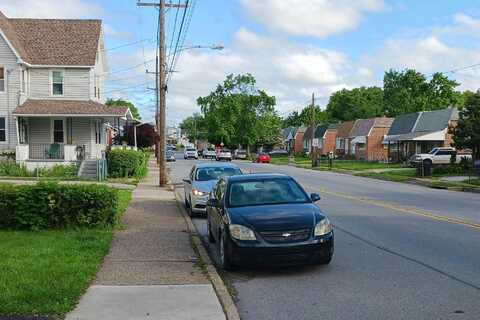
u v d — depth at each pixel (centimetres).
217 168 1836
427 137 5306
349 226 1416
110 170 3294
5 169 3167
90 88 3669
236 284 841
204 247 1112
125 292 741
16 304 652
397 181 3494
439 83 10175
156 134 6050
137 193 2398
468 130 3869
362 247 1116
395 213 1697
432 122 5647
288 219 908
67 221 1273
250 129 9581
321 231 906
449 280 830
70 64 3622
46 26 3912
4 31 3475
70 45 3766
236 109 9519
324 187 2900
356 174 4166
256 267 930
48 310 639
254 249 877
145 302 695
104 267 903
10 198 1244
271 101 9694
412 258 999
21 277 777
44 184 1267
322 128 9462
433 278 845
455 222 1469
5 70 3459
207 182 1730
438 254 1032
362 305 708
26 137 3550
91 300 699
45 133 3588
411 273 881
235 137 9625
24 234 1193
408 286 799
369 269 916
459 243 1145
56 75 3650
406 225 1423
